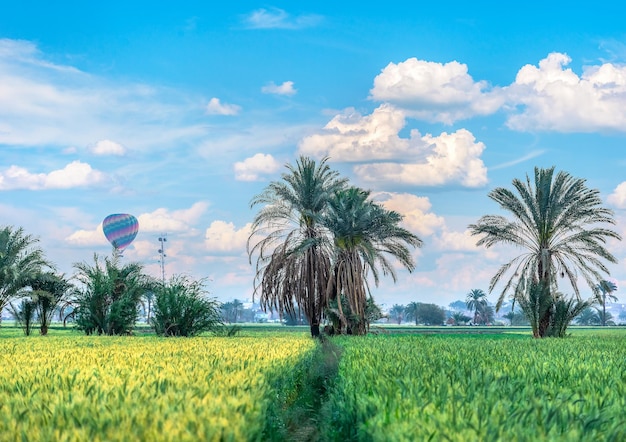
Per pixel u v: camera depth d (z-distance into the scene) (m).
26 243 44.25
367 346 24.83
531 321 49.62
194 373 11.45
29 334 45.72
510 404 8.28
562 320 48.88
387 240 49.53
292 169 51.53
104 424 6.96
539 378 11.88
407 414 7.69
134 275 42.81
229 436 6.57
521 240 50.22
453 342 30.02
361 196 49.84
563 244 49.62
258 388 9.76
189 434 6.43
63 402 8.23
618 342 29.88
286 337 33.47
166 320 40.56
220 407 7.77
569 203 49.16
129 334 42.50
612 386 10.54
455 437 6.57
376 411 8.04
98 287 41.88
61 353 17.72
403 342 29.58
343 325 48.53
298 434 12.72
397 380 9.94
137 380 10.38
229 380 10.52
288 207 51.50
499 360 16.59
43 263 44.53
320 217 48.66
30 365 13.84
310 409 14.60
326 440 10.44
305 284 49.72
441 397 8.78
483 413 7.55
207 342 25.38
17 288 43.34
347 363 15.15
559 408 7.64
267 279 50.56
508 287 50.41
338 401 10.09
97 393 8.95
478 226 50.56
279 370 12.96
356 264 48.41
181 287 41.34
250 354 16.97
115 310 41.34
